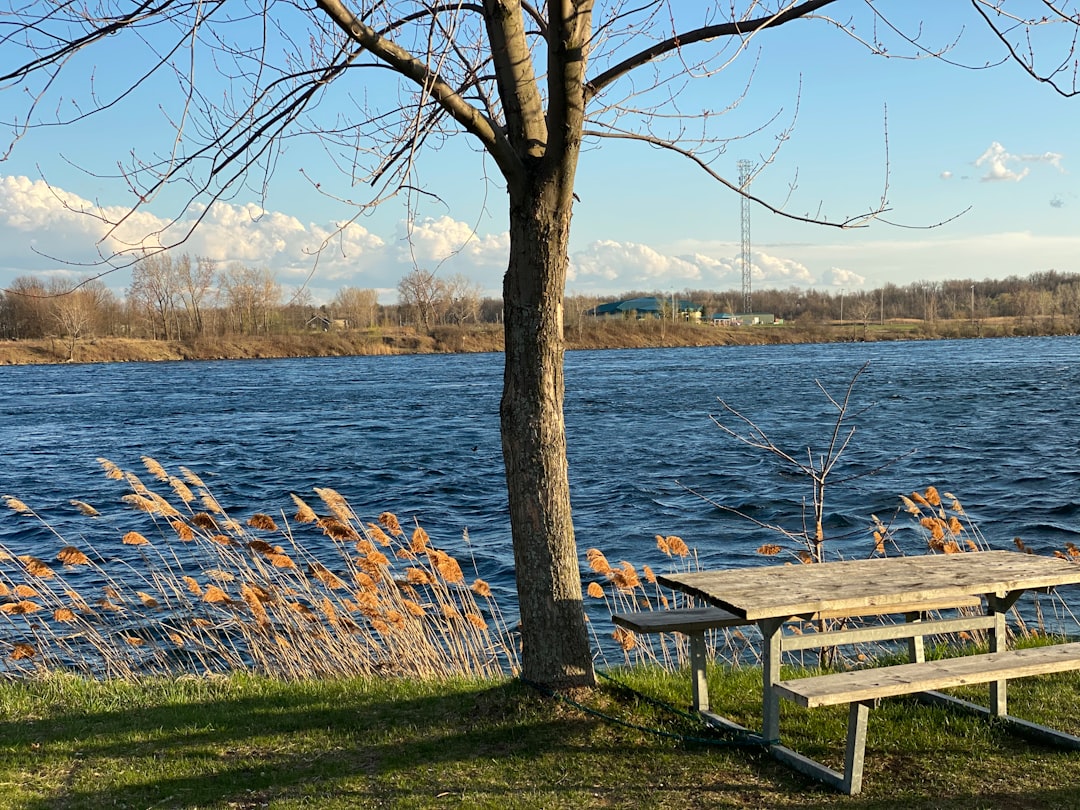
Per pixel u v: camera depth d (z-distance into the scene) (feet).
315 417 144.25
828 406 140.46
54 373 274.77
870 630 18.26
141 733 20.06
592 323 445.37
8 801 16.79
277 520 65.26
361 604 26.68
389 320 402.72
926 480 73.61
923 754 17.52
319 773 17.56
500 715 19.15
